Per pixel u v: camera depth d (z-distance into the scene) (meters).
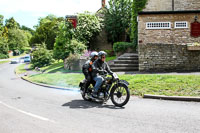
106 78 6.61
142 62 13.12
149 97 7.30
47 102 7.30
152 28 16.03
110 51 25.39
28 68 29.81
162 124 4.56
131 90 8.27
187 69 12.56
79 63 17.94
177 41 15.84
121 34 26.80
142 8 17.11
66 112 5.84
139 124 4.61
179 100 6.79
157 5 16.83
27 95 8.95
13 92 10.05
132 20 19.02
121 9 25.78
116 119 5.03
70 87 10.34
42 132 4.32
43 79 13.82
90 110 5.96
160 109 5.78
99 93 6.62
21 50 90.44
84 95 7.37
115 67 14.30
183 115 5.16
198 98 6.54
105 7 26.72
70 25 22.95
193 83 8.23
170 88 7.86
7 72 26.19
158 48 12.82
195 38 15.64
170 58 12.71
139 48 13.10
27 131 4.41
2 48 71.62
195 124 4.50
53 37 50.09
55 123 4.88
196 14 15.52
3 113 5.96
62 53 21.53
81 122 4.89
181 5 16.45
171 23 15.82
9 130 4.52
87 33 24.41
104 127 4.49
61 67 22.69
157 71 12.74
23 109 6.38
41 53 29.66
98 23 25.61
